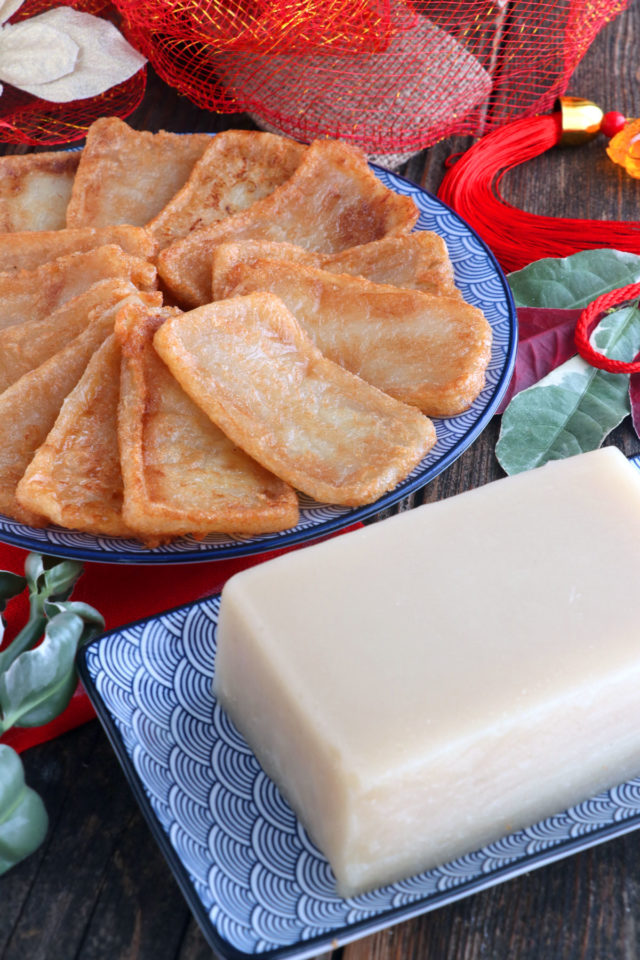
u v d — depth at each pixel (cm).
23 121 67
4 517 50
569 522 46
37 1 67
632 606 45
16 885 45
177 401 51
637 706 44
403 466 50
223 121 68
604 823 44
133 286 54
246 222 58
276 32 63
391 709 43
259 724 45
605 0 67
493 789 44
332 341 54
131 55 64
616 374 56
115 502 50
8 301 55
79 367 52
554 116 66
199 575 51
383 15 64
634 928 44
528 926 44
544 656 44
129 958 44
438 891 42
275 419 51
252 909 43
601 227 62
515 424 55
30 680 45
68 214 58
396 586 45
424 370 53
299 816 45
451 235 59
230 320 52
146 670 46
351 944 44
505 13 72
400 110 64
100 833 46
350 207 59
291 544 49
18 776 44
